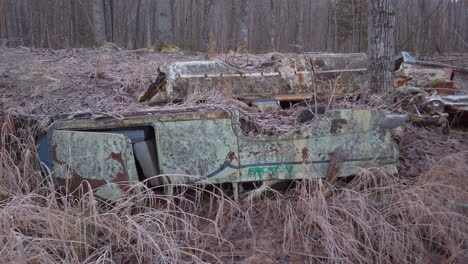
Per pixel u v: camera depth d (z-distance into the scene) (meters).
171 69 5.43
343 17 20.75
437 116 5.89
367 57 5.73
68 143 3.83
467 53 15.17
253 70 5.60
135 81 7.02
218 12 18.98
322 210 3.59
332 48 21.84
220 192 3.94
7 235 3.11
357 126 3.98
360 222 3.50
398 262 3.43
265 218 3.75
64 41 16.64
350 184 4.00
